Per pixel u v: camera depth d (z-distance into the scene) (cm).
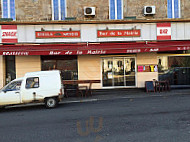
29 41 1074
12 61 1159
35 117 630
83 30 1099
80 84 1155
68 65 1185
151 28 1125
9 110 784
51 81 788
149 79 1195
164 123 515
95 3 1151
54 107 786
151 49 1034
